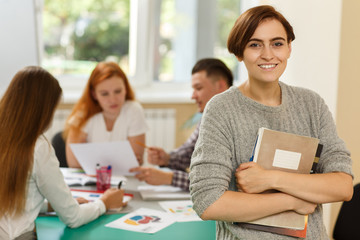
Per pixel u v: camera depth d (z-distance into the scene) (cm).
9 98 151
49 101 153
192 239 152
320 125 128
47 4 364
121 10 379
